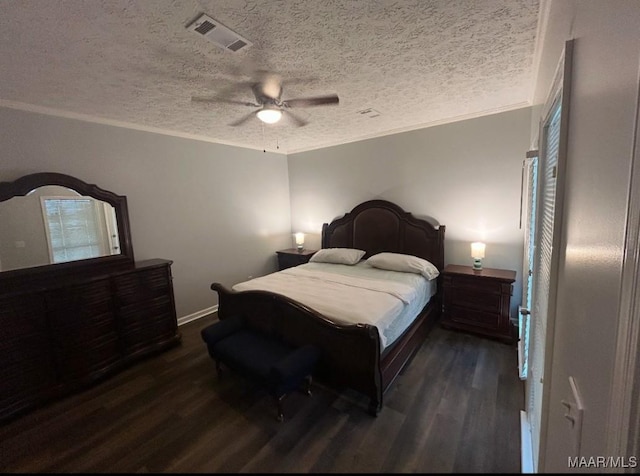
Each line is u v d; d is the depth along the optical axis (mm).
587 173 731
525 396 1973
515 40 1686
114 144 2951
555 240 1026
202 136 3678
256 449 1508
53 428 1892
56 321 2197
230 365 2168
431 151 3494
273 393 1833
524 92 2520
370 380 1873
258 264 4582
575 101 863
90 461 1615
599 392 593
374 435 1631
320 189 4633
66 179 2572
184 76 2004
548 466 1048
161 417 1941
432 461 1250
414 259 3338
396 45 1709
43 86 2078
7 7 1241
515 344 2803
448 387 2166
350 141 4164
